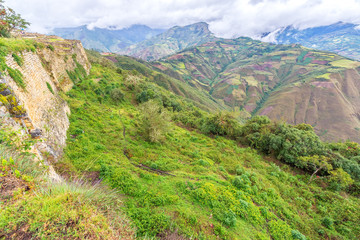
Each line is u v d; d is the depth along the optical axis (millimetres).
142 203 10000
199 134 32969
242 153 26422
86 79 38844
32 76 12906
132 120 26562
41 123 11281
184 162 18750
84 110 22516
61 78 27516
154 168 15430
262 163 23938
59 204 4301
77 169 11500
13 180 4500
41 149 9805
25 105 9734
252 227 10914
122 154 16312
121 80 53781
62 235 3760
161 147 21125
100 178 11102
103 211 5055
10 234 3455
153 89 50656
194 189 12672
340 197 17672
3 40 11234
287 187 18391
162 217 9047
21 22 23906
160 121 22266
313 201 16859
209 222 10008
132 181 11445
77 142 14656
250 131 33062
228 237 9375
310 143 25625
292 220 13242
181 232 8711
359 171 21438
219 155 23016
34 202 4109
